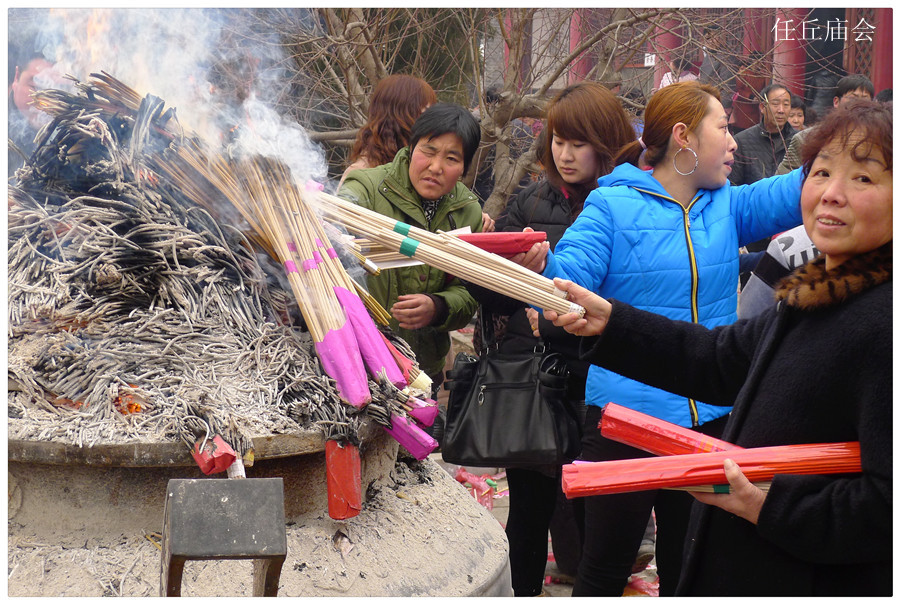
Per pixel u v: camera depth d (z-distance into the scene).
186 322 1.69
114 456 1.51
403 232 1.93
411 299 2.49
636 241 2.21
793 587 1.38
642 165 2.40
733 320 2.31
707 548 1.47
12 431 1.53
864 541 1.27
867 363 1.28
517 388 2.46
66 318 1.66
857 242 1.32
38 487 1.60
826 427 1.35
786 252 2.30
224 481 1.21
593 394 2.27
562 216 2.64
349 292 1.77
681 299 2.21
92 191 1.80
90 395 1.59
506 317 2.73
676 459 1.38
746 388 1.45
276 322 1.79
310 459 1.69
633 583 2.94
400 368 1.81
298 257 1.79
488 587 1.73
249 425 1.55
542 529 2.68
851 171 1.32
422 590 1.62
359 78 4.55
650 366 1.70
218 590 1.52
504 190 4.16
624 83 4.34
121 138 1.86
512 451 2.40
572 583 3.00
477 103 4.98
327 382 1.66
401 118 2.89
